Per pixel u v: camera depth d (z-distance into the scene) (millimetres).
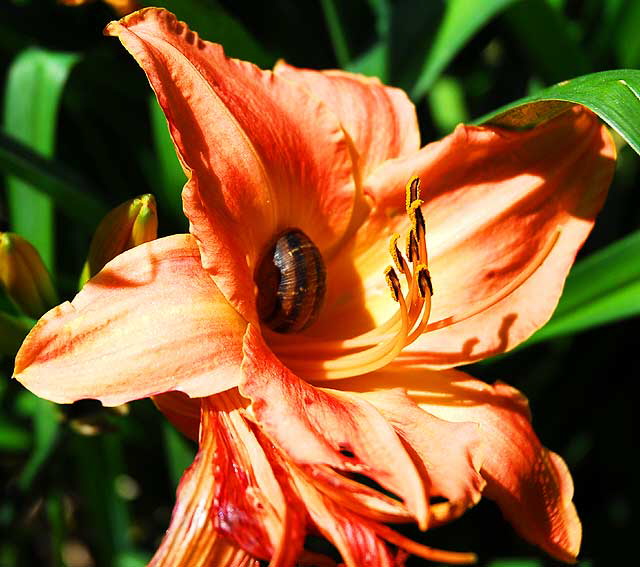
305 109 352
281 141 343
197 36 340
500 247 362
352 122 359
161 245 324
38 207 399
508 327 357
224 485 313
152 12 332
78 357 312
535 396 441
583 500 466
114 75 422
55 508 433
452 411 353
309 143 350
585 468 463
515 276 362
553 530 351
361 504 318
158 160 413
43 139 395
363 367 344
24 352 310
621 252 379
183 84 328
